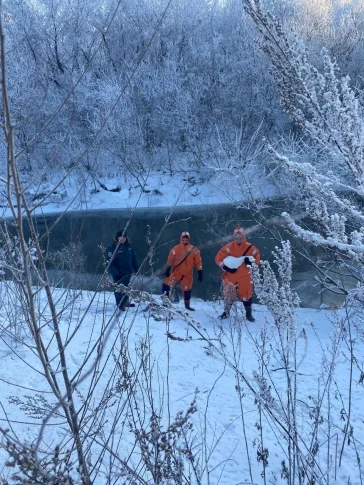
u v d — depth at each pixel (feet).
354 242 5.73
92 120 64.03
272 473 11.36
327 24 68.08
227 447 12.91
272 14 6.13
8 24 8.59
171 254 26.86
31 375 16.44
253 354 19.25
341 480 11.35
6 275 17.67
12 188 5.82
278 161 6.25
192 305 29.12
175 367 17.69
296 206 37.93
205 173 76.79
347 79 6.12
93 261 46.62
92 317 22.33
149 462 7.36
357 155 6.07
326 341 21.42
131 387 8.34
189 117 81.25
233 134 74.13
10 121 4.62
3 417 13.32
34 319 5.57
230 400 15.53
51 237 41.65
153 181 78.23
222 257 24.98
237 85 78.33
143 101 81.46
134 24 75.87
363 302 11.07
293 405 9.99
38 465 5.01
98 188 76.64
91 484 6.41
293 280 34.94
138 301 7.48
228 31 87.92
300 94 6.14
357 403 15.23
